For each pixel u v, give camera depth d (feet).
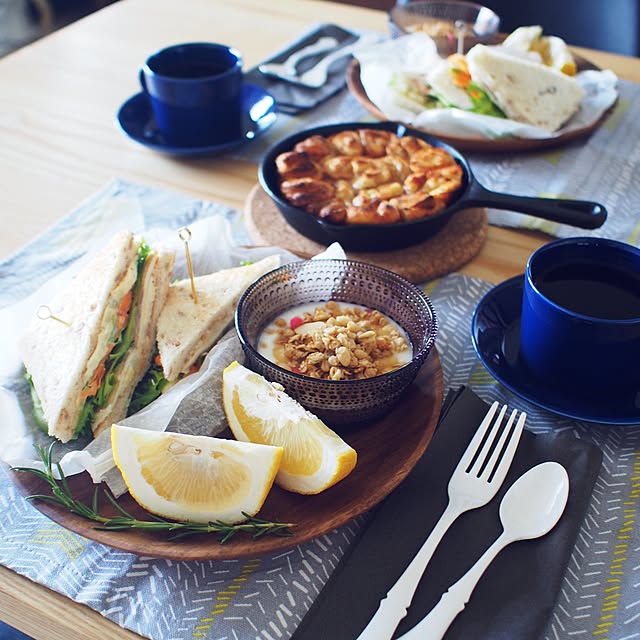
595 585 1.32
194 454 1.33
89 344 1.57
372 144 2.14
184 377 1.62
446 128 2.39
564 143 2.44
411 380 1.49
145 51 2.86
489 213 2.15
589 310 1.53
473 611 1.26
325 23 3.07
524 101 2.42
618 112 2.60
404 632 1.23
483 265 1.98
